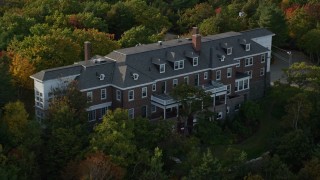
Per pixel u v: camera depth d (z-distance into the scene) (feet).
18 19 473.67
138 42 465.06
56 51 399.85
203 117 370.53
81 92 345.72
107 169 292.20
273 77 477.36
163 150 327.06
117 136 311.27
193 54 388.98
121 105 362.74
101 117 365.61
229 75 404.57
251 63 423.64
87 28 501.97
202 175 297.33
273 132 379.55
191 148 325.21
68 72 357.20
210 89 385.29
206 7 569.64
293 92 403.34
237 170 320.29
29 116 375.66
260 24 524.11
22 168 300.61
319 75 407.64
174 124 350.84
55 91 339.57
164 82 377.91
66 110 321.73
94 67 363.97
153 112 374.63
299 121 376.68
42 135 325.21
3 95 349.00
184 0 613.11
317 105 387.96
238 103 405.39
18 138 316.81
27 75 383.86
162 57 383.24
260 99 432.25
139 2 557.33
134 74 363.15
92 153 304.71
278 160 324.60
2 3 570.46
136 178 309.63
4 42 451.94
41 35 435.53
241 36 426.10
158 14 554.05
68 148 314.14
